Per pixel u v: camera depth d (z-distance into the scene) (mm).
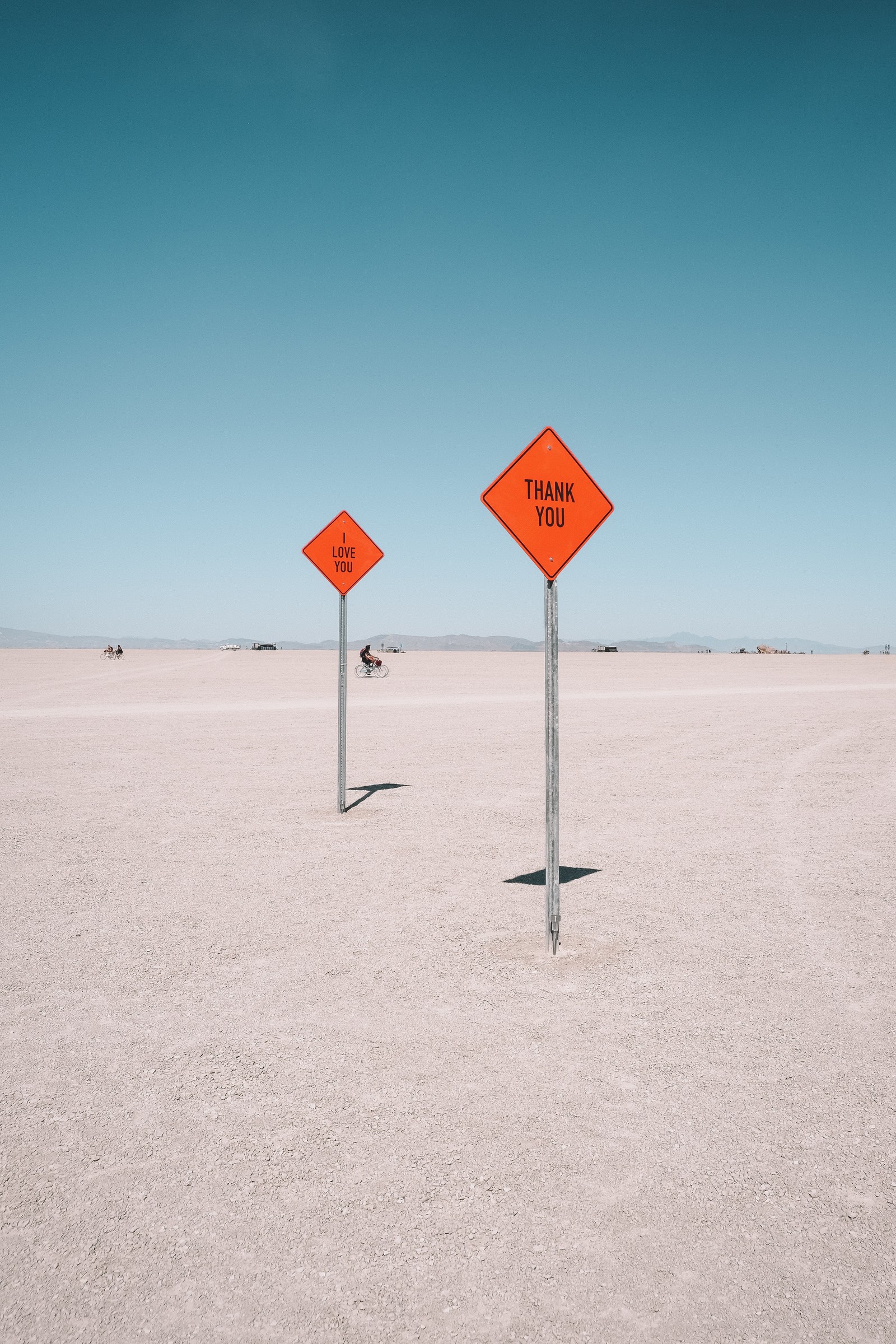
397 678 46531
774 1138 3057
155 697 29922
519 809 9703
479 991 4477
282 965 4867
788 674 50469
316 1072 3580
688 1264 2418
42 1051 3807
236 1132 3117
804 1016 4133
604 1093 3387
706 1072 3562
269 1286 2348
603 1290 2318
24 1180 2840
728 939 5309
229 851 7746
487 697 29375
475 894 6336
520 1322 2207
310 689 34812
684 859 7398
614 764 13266
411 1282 2352
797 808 9695
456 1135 3084
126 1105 3326
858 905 6039
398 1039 3900
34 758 14164
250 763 13547
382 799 10328
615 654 125188
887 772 12414
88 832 8547
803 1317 2227
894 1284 2348
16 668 60062
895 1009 4227
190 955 5039
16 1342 2154
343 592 9570
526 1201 2695
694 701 27391
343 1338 2160
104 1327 2207
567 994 4426
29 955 5051
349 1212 2650
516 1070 3584
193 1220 2627
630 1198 2711
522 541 4922
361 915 5832
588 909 5961
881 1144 3023
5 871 7027
